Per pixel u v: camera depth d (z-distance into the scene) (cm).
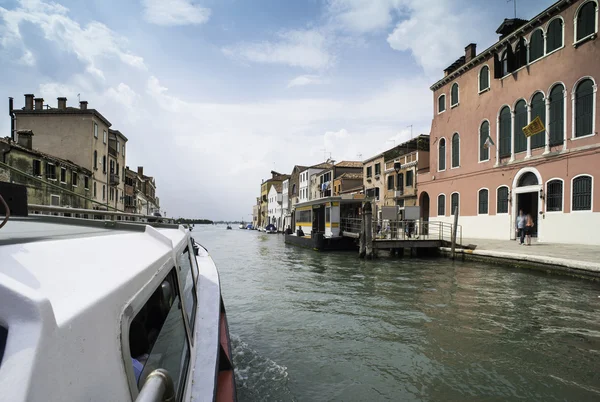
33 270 108
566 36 1564
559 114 1595
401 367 486
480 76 2069
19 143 2097
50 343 74
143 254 179
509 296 858
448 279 1090
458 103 2238
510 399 409
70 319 86
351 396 416
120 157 3681
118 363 107
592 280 977
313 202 2348
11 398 61
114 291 114
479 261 1416
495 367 485
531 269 1169
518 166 1791
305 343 569
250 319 688
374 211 2106
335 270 1307
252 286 1004
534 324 648
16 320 73
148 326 181
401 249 1755
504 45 1891
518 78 1809
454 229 1550
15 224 220
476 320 674
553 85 1617
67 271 117
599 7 1436
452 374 466
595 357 511
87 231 214
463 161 2181
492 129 1970
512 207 1827
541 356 514
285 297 863
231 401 253
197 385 215
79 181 2519
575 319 676
